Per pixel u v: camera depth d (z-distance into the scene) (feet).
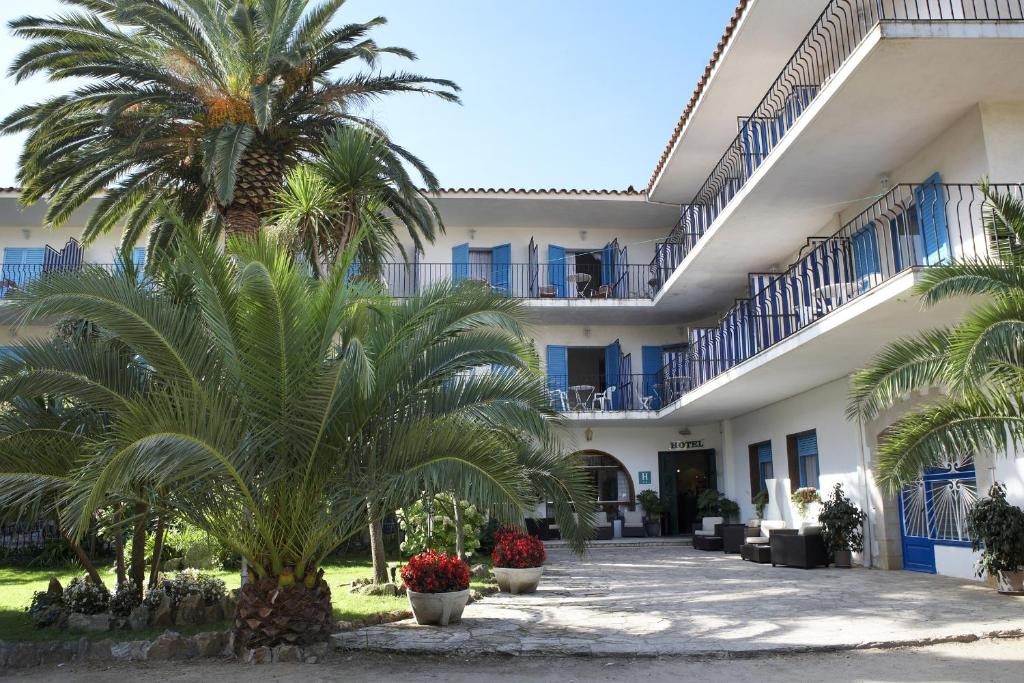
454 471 23.49
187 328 23.65
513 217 76.74
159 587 31.22
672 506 78.02
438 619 29.19
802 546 48.93
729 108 54.95
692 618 30.32
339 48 44.16
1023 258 24.97
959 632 25.40
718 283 64.90
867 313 35.14
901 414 44.09
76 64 40.98
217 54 42.93
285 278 23.15
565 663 23.38
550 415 27.68
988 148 34.17
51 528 50.24
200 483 24.27
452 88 45.85
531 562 39.29
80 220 73.67
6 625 29.14
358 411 25.08
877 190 43.91
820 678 20.66
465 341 27.45
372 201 39.29
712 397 59.77
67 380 23.89
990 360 23.32
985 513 34.32
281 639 24.67
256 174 42.83
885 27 30.27
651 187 69.46
